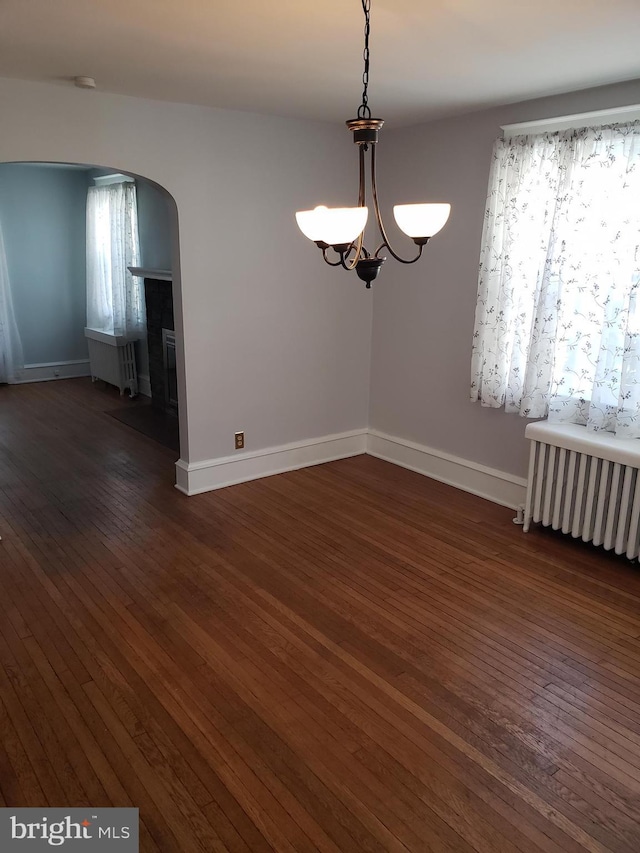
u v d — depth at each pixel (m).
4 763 2.18
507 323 4.00
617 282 3.47
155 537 3.85
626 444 3.44
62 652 2.77
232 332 4.42
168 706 2.46
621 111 3.32
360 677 2.64
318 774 2.15
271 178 4.34
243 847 1.90
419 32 2.50
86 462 5.14
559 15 2.31
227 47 2.71
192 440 4.41
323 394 5.04
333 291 4.87
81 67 3.05
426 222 2.05
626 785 2.13
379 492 4.59
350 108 4.00
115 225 6.78
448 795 2.08
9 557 3.59
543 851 1.89
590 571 3.50
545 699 2.52
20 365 7.81
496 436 4.36
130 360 7.19
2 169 7.29
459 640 2.89
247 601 3.18
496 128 3.97
